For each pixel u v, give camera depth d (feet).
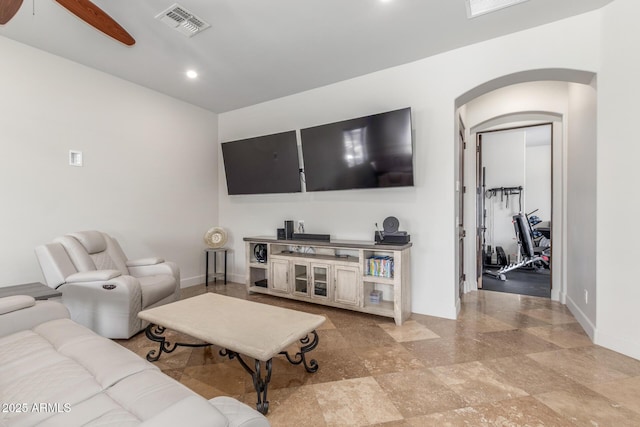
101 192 10.94
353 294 10.28
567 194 11.25
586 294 8.94
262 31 8.52
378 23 8.25
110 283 8.21
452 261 10.02
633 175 7.18
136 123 12.06
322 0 7.26
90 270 8.89
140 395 3.57
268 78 11.64
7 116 8.73
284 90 12.83
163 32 8.46
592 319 8.45
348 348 7.89
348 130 11.00
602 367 6.81
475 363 7.07
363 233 11.69
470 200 13.46
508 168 19.62
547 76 8.93
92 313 8.31
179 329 5.93
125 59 10.05
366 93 11.42
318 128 11.62
